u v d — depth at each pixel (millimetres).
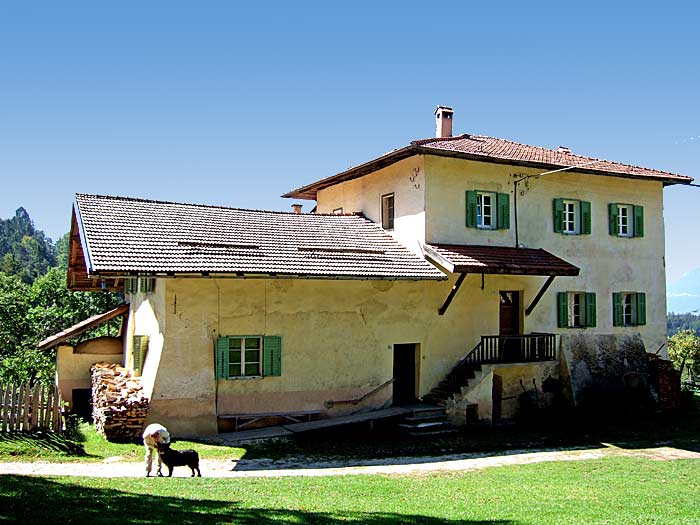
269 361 16781
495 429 18469
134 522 7105
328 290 17812
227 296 16359
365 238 20328
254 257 16609
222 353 16141
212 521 7355
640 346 22984
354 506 9023
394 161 20766
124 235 16141
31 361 29031
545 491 10977
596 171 21828
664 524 8352
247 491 9969
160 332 15875
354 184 23625
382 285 18703
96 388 17641
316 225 20797
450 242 19797
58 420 14797
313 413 17188
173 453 11508
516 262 19156
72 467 12117
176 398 15531
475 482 11680
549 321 21688
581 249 22453
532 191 21562
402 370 19391
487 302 20672
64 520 7039
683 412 22047
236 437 15484
